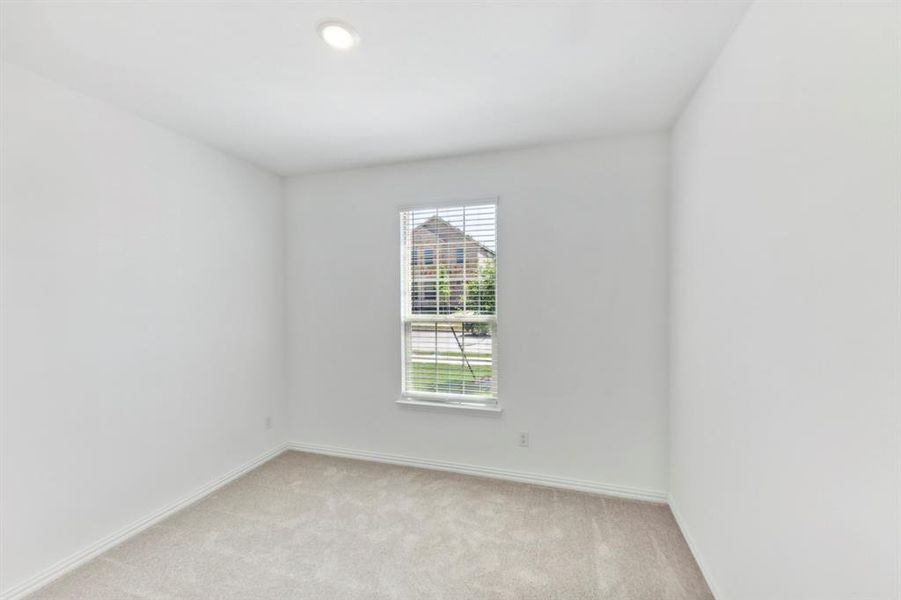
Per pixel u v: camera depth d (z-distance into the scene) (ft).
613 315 8.26
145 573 5.95
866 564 2.81
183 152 8.05
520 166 8.84
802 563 3.54
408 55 5.41
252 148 8.81
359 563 6.15
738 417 4.79
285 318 10.96
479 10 4.50
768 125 4.09
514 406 8.96
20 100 5.55
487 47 5.23
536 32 4.91
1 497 5.33
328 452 10.64
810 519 3.43
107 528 6.57
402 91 6.39
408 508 7.78
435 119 7.41
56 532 5.90
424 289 9.82
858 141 2.84
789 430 3.74
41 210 5.77
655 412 8.04
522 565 6.07
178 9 4.42
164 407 7.61
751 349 4.47
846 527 3.00
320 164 9.87
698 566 6.02
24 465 5.56
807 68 3.43
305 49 5.24
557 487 8.64
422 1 4.33
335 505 7.91
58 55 5.31
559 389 8.64
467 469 9.37
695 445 6.31
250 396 9.76
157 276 7.50
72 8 4.37
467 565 6.07
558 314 8.61
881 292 2.64
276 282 10.66
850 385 2.95
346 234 10.36
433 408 9.63
